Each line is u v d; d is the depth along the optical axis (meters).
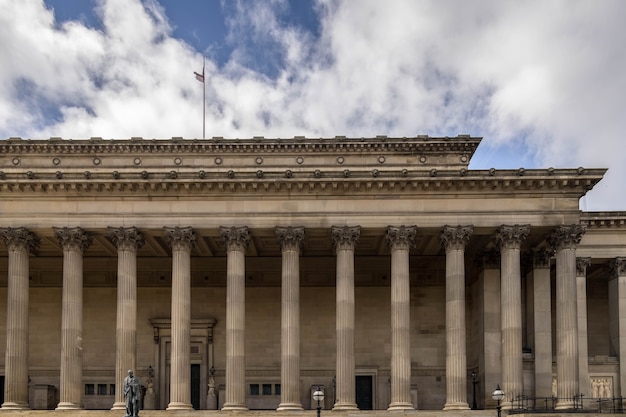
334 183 68.06
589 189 68.50
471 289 81.12
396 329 67.50
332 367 82.50
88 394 82.12
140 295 84.62
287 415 63.88
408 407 66.25
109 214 68.75
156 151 81.50
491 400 71.50
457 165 81.06
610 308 80.12
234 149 81.50
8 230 68.19
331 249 81.56
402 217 68.56
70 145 80.81
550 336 72.56
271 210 68.88
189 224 68.69
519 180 67.38
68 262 68.31
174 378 66.94
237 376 67.00
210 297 84.44
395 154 81.44
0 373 81.38
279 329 83.56
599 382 77.31
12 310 67.94
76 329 67.81
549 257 73.44
